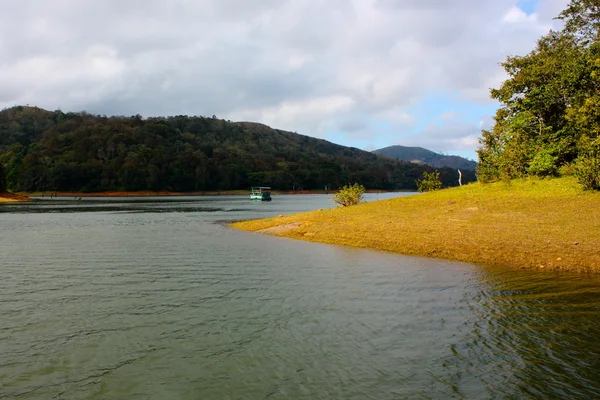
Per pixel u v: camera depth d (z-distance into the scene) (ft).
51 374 23.59
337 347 27.07
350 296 38.50
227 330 30.09
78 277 47.47
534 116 106.11
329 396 21.17
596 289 39.50
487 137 121.19
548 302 35.83
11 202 317.83
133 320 32.27
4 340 28.30
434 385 22.18
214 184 574.56
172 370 24.03
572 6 110.93
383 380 22.77
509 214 74.74
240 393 21.54
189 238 85.10
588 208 70.08
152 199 387.96
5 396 21.20
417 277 45.73
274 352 26.35
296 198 409.28
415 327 30.42
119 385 22.41
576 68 96.17
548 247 53.62
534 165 98.17
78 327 30.78
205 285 43.24
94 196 478.18
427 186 142.00
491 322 31.19
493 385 22.15
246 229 100.83
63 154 533.96
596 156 81.71
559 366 24.14
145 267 53.16
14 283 44.50
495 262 52.42
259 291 40.60
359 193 117.91
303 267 52.03
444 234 66.23
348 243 70.38
